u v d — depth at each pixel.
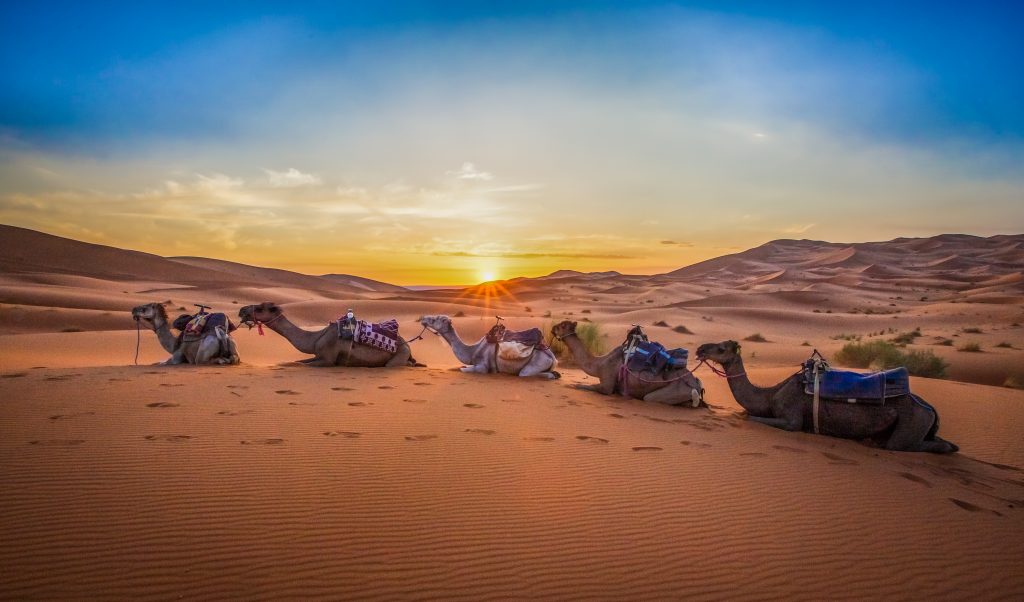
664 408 11.17
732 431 9.50
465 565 4.83
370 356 14.53
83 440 7.20
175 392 10.20
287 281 199.38
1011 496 7.18
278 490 5.99
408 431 8.37
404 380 12.63
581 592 4.55
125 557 4.61
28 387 10.21
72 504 5.41
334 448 7.40
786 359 31.73
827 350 35.19
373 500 5.90
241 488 5.98
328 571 4.61
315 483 6.23
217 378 11.84
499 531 5.43
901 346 34.31
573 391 12.39
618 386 12.12
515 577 4.70
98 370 12.83
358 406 9.73
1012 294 99.50
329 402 9.94
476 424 8.96
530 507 5.98
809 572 5.02
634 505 6.18
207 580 4.39
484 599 4.39
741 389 10.38
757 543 5.49
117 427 7.84
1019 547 5.65
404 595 4.38
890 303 104.00
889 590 4.80
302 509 5.60
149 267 150.12
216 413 8.80
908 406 8.98
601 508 6.06
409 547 5.05
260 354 24.50
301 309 57.03
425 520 5.55
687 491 6.65
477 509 5.86
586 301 117.56
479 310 65.50
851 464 8.02
